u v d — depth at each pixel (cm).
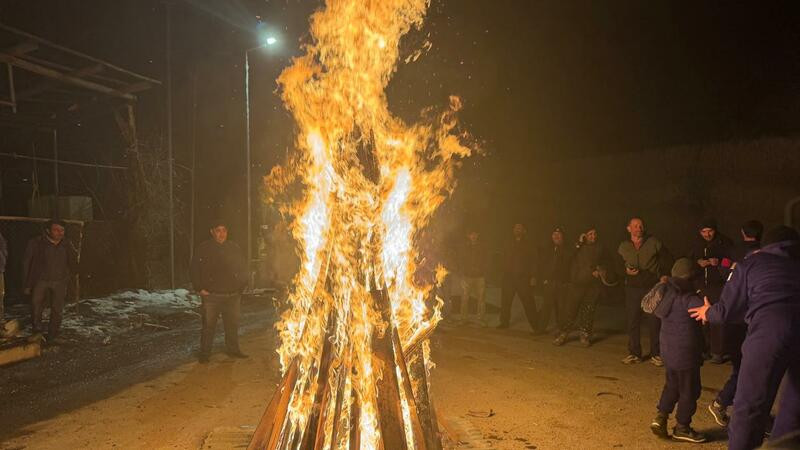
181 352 976
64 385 773
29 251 1029
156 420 623
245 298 1625
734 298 472
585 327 1018
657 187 1513
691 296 563
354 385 372
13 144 1589
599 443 562
